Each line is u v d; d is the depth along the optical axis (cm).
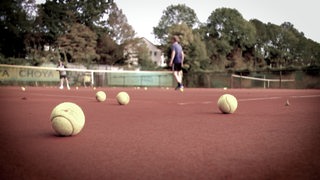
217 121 434
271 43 8206
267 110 592
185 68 4666
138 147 268
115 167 206
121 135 325
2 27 3869
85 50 4228
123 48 5228
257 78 3117
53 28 4191
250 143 283
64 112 312
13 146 269
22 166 208
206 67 4947
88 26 4978
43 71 3083
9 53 4044
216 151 252
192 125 398
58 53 3869
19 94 1233
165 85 3753
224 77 3500
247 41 7219
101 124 405
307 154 239
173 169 202
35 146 270
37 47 4181
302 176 186
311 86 2961
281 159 225
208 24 7275
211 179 181
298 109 612
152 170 199
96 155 239
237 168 203
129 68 4566
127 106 687
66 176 187
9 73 2903
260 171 196
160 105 715
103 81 3628
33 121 429
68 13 4312
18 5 3872
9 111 565
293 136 316
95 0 5056
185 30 4762
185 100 916
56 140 297
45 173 193
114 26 5256
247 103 785
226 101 524
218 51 6700
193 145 275
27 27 3916
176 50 1535
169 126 389
